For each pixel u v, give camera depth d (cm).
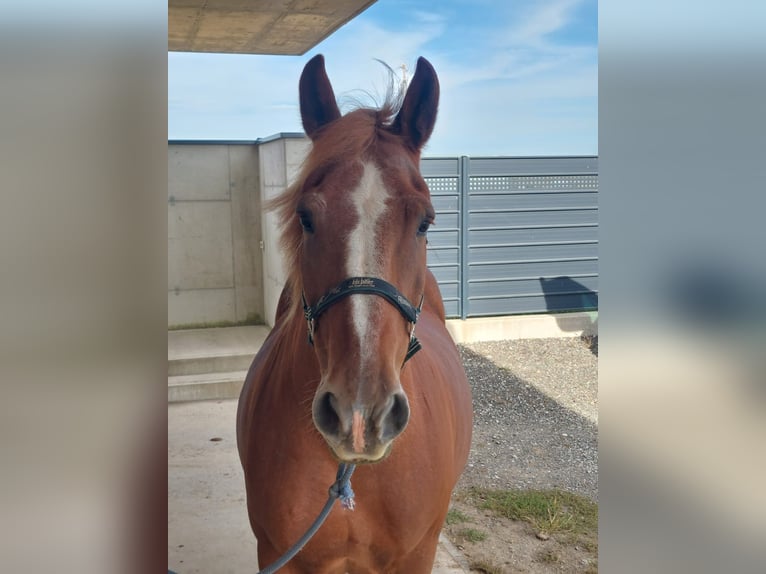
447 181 716
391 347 127
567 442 455
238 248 667
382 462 154
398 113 152
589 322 739
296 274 154
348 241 130
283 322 200
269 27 490
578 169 744
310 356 152
